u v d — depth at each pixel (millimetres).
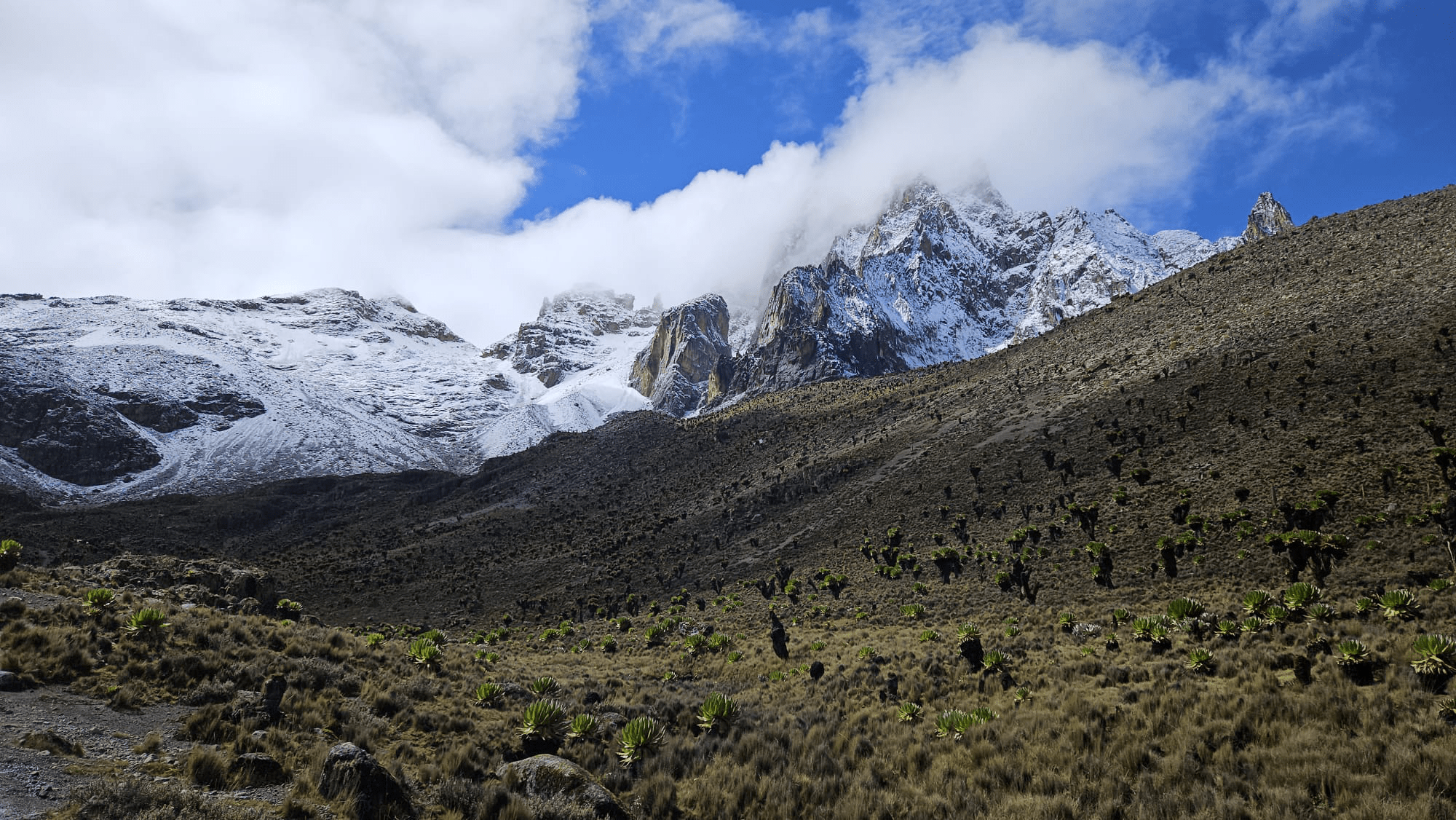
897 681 23750
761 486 116125
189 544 152625
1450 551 27500
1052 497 65125
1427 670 14781
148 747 12023
